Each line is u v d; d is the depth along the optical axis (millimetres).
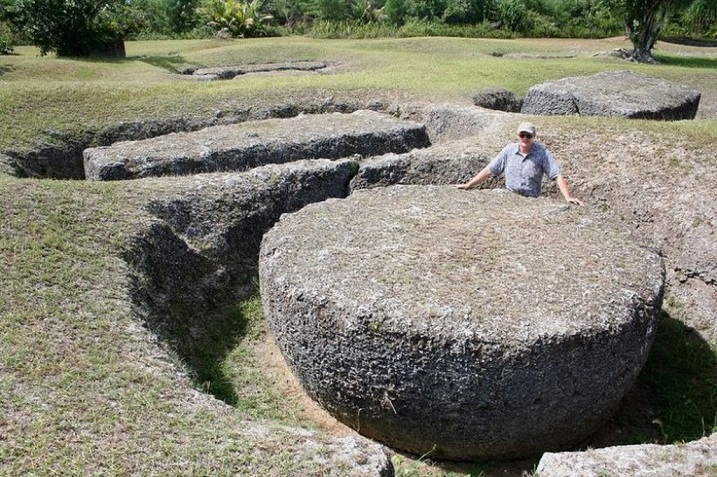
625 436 3682
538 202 4594
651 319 3416
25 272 3887
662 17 14836
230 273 5047
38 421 2775
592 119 6680
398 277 3484
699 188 5125
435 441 3281
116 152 6195
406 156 5996
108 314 3693
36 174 6711
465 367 3051
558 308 3256
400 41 17688
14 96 7695
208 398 3109
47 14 12844
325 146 6625
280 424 3078
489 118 7254
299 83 9273
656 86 8922
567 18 23172
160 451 2684
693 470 2627
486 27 21250
